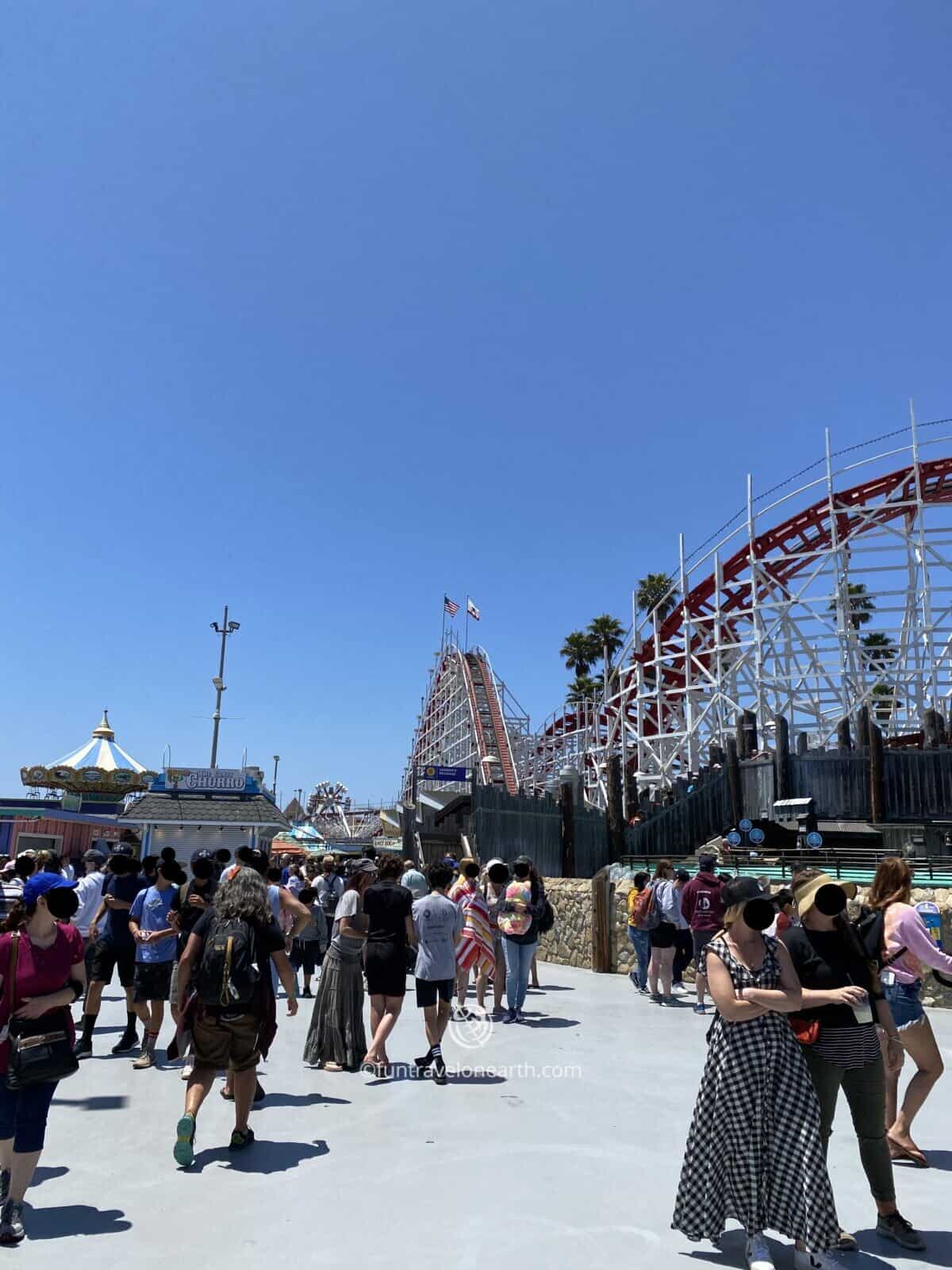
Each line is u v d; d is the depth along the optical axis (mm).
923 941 5801
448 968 8898
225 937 6418
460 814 38406
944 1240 5059
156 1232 5000
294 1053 9984
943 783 28031
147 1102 7801
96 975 9820
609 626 80062
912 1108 6398
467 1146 6578
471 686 81062
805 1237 4523
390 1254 4719
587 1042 10547
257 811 31984
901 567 41594
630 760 52219
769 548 48156
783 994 4777
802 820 25891
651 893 14000
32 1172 4988
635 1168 6121
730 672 44906
